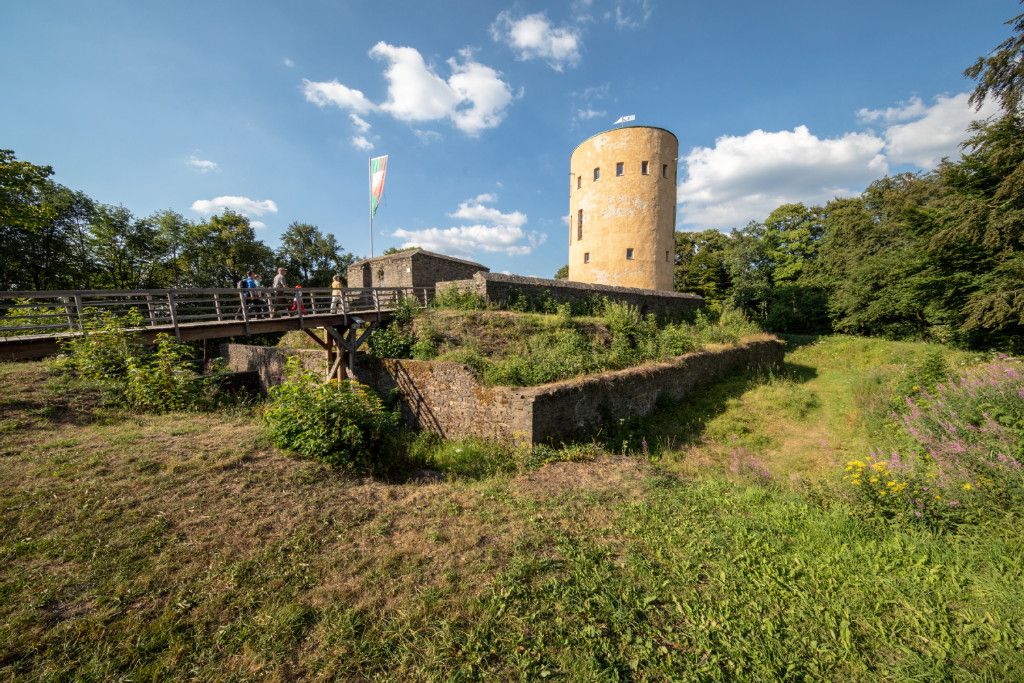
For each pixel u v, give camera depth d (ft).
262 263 116.26
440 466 23.47
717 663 8.85
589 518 15.49
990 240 37.73
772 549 13.23
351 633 9.39
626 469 21.38
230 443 19.40
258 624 9.51
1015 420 18.75
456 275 79.71
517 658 8.88
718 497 17.57
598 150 71.05
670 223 72.08
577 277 76.79
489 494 17.61
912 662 8.75
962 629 9.67
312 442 18.75
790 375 47.83
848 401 34.24
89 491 14.08
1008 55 29.63
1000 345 43.78
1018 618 9.84
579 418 26.86
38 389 23.12
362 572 11.68
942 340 56.34
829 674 8.64
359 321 40.32
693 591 11.23
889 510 14.84
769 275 102.99
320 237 133.49
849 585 11.49
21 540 11.44
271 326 34.60
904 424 25.23
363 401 22.49
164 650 8.69
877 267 68.03
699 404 35.06
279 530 13.39
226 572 11.12
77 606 9.55
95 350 26.30
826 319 82.69
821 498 17.20
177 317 30.17
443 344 37.81
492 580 11.44
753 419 31.71
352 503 15.79
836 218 87.97
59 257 80.23
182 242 100.22
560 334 37.63
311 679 8.25
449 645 9.11
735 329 61.26
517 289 47.78
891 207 77.66
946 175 45.52
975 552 12.47
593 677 8.40
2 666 7.96
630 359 35.45
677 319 66.23
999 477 14.94
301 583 10.98
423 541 13.41
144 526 12.64
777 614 10.39
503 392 25.76
